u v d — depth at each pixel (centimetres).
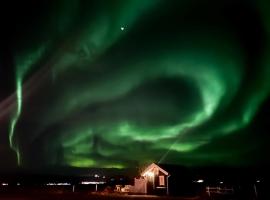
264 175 4653
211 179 4269
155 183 4025
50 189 4747
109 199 3228
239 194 3597
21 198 3256
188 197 3575
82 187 4975
